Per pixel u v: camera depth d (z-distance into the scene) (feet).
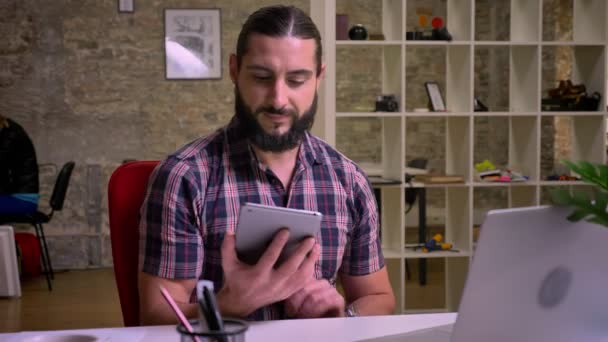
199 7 22.59
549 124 24.32
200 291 3.38
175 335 4.45
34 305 17.07
